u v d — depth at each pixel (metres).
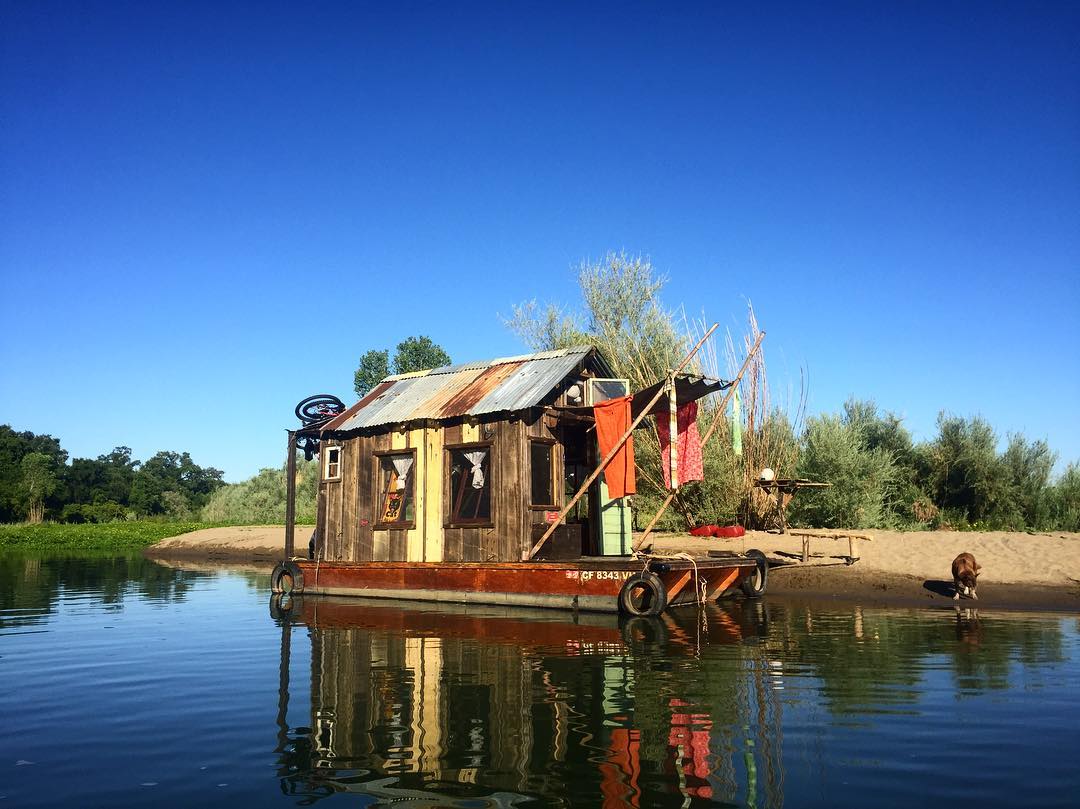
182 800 5.30
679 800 5.19
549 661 9.69
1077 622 12.62
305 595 17.94
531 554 15.09
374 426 17.44
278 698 7.97
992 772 5.67
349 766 5.93
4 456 80.75
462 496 16.31
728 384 15.91
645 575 13.56
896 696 7.80
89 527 51.12
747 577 16.48
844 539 19.52
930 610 14.28
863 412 26.48
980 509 22.56
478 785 5.49
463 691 8.15
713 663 9.48
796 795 5.26
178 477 109.25
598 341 25.55
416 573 16.42
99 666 9.73
